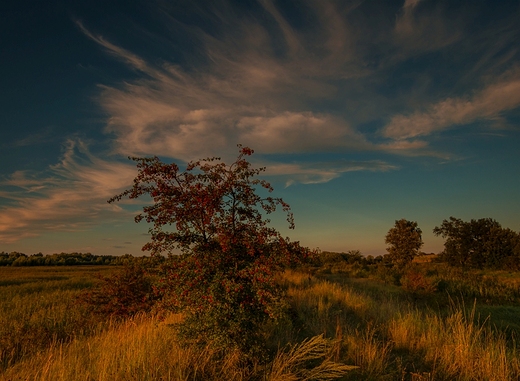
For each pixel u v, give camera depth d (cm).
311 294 1388
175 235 595
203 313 575
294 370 566
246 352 568
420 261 4841
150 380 500
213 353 588
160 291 602
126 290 1120
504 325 1057
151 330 727
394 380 597
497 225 3384
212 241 609
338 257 4959
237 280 586
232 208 625
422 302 1661
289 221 621
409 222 4050
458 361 647
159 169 585
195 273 567
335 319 971
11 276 3506
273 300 579
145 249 598
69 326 999
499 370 593
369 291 2011
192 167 604
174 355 575
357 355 665
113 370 536
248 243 576
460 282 1962
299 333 823
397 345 767
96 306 1126
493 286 1842
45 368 557
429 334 789
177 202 588
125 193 586
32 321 1053
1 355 723
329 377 558
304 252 595
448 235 3544
